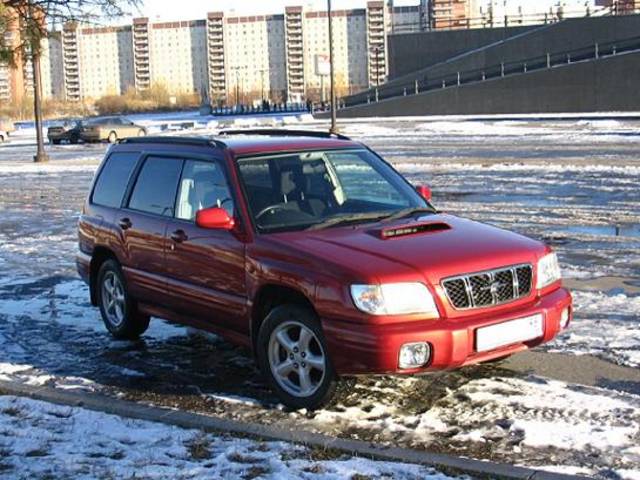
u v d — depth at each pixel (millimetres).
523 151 26609
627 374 6066
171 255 6664
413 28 110500
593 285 8953
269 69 149000
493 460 4676
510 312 5340
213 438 5090
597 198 15648
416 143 32219
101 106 130750
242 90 149000
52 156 35031
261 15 148125
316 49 145000
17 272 10992
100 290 7848
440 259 5262
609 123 39375
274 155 6520
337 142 6953
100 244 7699
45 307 9031
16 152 39125
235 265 5977
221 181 6340
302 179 6418
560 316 5602
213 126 52125
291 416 5531
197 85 151750
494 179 19312
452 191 17500
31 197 19953
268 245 5719
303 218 6082
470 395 5703
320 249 5469
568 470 4477
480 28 67188
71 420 5504
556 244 11422
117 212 7480
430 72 65188
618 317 7605
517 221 13430
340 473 4426
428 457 4645
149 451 4879
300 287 5406
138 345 7492
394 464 4559
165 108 129125
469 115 60531
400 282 5082
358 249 5418
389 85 66250
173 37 150875
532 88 59781
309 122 54344
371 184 6625
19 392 6160
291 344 5598
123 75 152125
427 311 5113
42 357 7172
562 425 5113
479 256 5359
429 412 5438
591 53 60562
